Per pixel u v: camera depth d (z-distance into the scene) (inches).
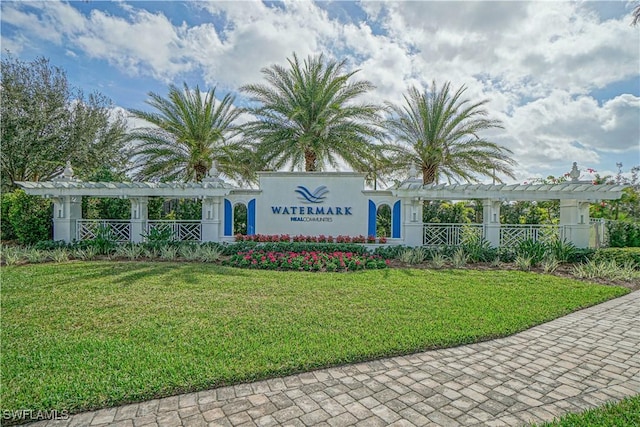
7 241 568.4
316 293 271.9
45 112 732.7
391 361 160.9
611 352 174.2
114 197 555.2
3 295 258.7
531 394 133.3
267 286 292.7
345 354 161.3
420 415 118.6
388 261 438.6
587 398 130.5
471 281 321.4
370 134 625.3
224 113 681.6
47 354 160.1
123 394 126.8
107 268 365.7
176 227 538.6
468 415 118.9
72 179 537.0
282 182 538.3
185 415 117.7
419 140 643.5
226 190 514.6
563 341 188.2
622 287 313.9
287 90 627.8
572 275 363.6
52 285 289.7
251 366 148.6
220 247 479.8
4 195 577.0
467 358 165.3
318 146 612.4
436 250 470.6
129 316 213.9
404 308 235.0
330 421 114.6
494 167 639.1
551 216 631.8
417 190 500.4
